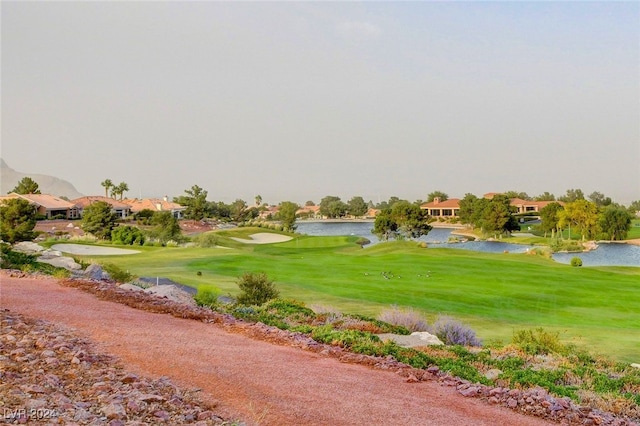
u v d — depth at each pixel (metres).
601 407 10.45
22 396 6.31
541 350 16.36
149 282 30.88
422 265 46.72
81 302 15.61
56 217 112.50
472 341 18.47
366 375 10.55
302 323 18.03
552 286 36.69
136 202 149.75
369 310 26.03
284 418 7.14
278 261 48.66
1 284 18.25
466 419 8.27
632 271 49.75
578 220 113.25
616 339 21.56
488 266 46.66
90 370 8.14
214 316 15.62
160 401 6.98
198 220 147.25
